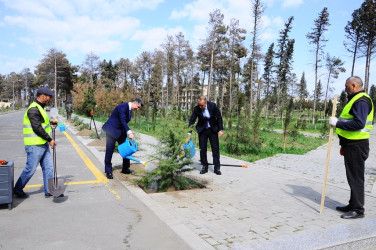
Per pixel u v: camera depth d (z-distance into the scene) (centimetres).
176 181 514
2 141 1202
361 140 372
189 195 468
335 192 502
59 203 420
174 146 496
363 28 3147
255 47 3066
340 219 366
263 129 2394
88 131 1495
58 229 325
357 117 363
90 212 383
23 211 383
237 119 1068
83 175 605
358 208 373
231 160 837
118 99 3456
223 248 277
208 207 406
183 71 5609
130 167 677
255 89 4775
